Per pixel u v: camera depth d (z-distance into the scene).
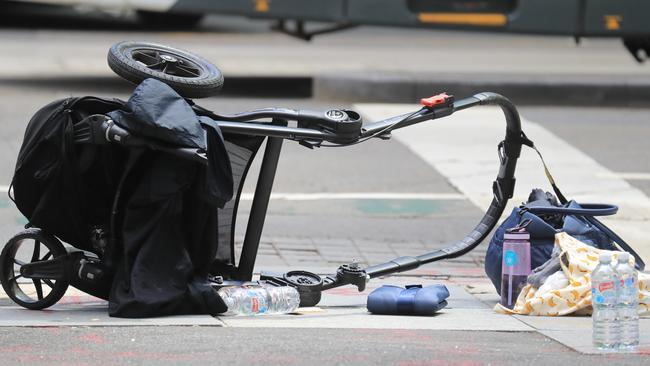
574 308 23.19
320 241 31.88
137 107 21.56
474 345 20.38
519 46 80.88
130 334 20.69
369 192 37.44
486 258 25.08
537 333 21.58
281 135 23.31
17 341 20.11
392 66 65.50
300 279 24.27
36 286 23.53
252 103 51.56
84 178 22.55
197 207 22.36
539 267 23.78
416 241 32.44
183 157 21.56
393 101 53.62
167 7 54.12
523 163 41.47
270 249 30.70
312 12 52.59
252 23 87.44
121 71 23.28
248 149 24.08
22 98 50.44
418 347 20.08
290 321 22.48
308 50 73.38
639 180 39.47
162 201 22.00
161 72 23.48
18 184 22.66
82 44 71.31
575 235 24.22
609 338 20.16
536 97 54.84
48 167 22.31
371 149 43.56
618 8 53.38
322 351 19.61
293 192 37.12
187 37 78.19
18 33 76.38
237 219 33.47
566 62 70.19
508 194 26.80
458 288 27.09
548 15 53.34
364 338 20.84
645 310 23.14
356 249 31.27
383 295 23.53
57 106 22.45
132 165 21.91
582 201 36.22
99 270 22.62
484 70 63.44
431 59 70.25
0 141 41.75
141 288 22.03
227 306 22.66
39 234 23.03
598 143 45.47
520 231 23.88
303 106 51.25
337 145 23.86
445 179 39.31
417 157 42.44
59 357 19.02
